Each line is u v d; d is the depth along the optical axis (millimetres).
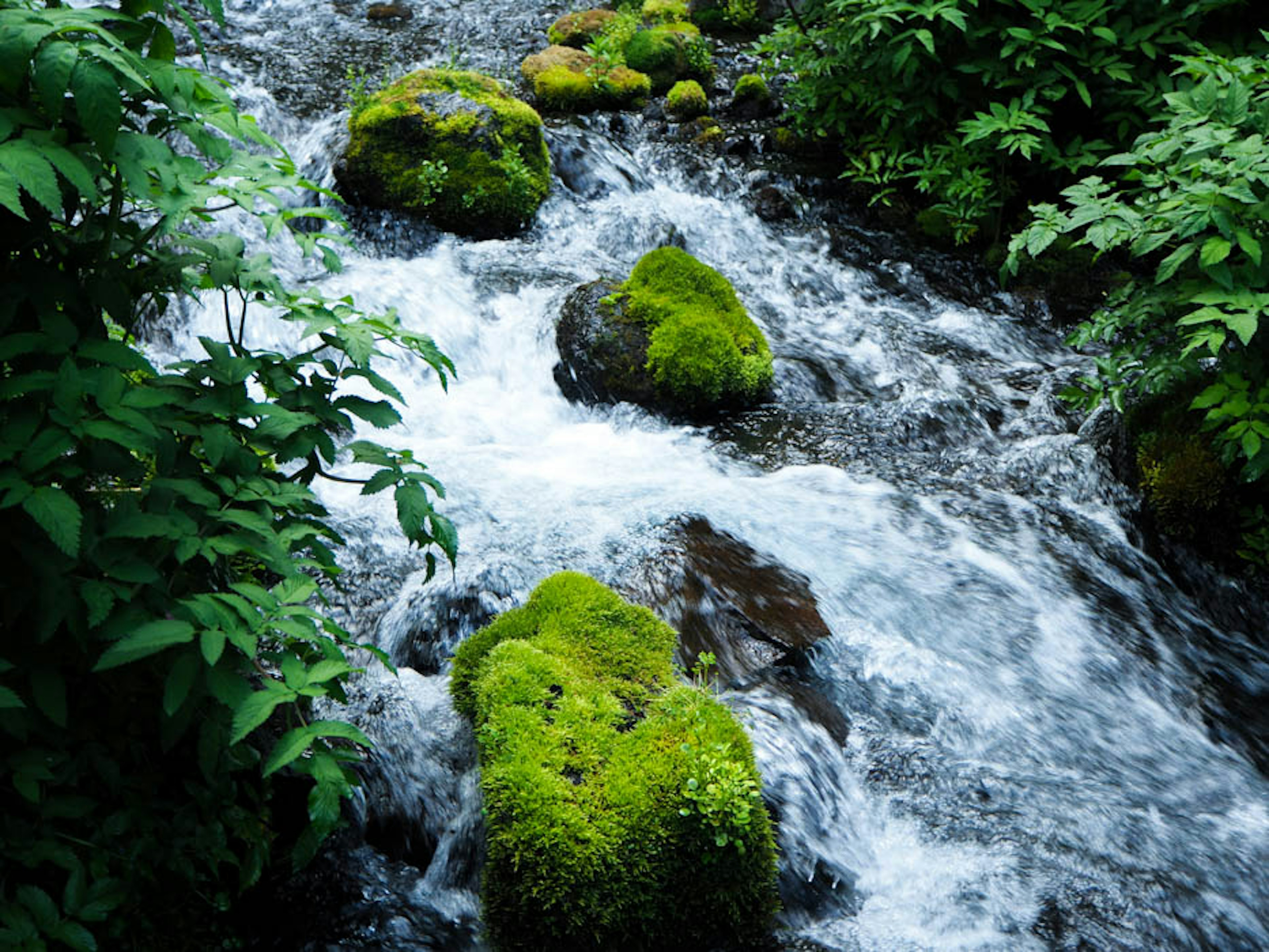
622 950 2795
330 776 2402
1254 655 4535
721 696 3566
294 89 8180
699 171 7809
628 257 7039
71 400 2186
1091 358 6469
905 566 4398
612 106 8414
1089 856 3268
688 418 5527
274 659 2566
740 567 4133
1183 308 4691
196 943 2691
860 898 3133
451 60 8555
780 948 2910
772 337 6340
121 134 2277
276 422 2523
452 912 2949
